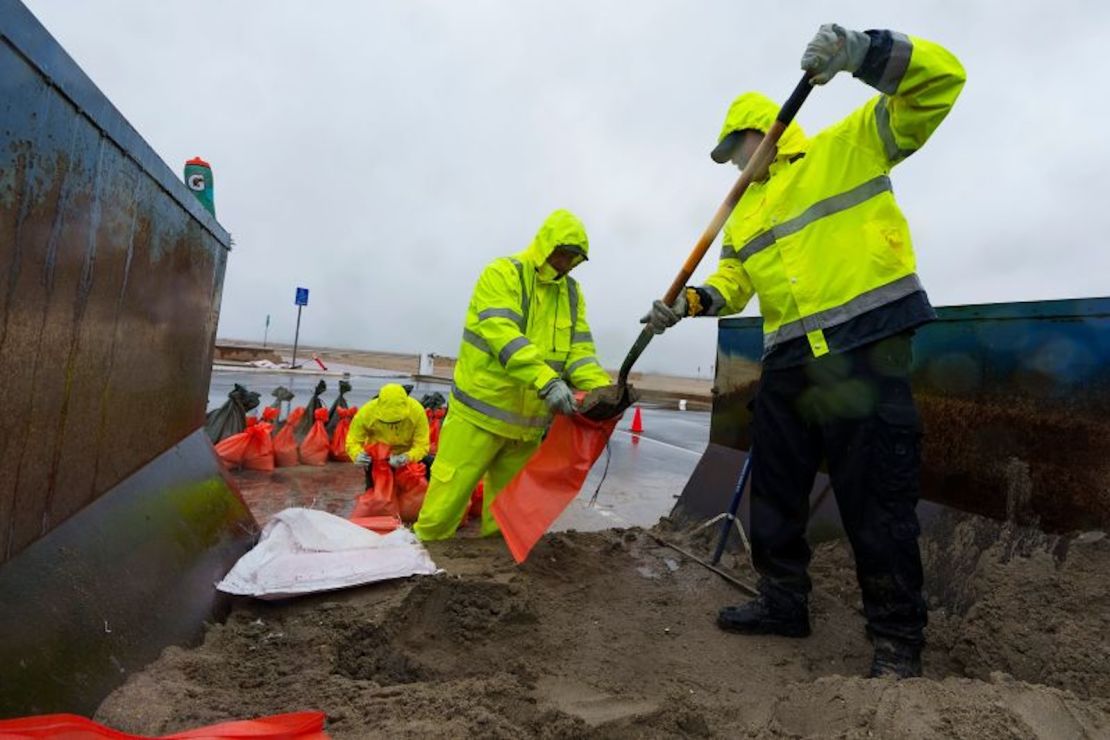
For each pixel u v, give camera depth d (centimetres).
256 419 809
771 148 276
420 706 198
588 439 373
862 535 262
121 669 192
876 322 259
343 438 798
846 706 198
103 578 204
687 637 303
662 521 507
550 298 454
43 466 181
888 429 256
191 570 267
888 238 262
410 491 581
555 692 243
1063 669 237
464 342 442
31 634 161
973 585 305
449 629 294
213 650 237
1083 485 288
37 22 159
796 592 302
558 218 421
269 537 315
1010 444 321
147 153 248
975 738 169
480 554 396
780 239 283
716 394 527
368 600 293
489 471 472
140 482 261
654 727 209
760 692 251
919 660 258
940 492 355
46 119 167
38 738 126
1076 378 296
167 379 301
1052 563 281
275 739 156
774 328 297
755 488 310
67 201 184
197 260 346
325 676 223
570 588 354
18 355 163
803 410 294
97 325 213
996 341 332
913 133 257
